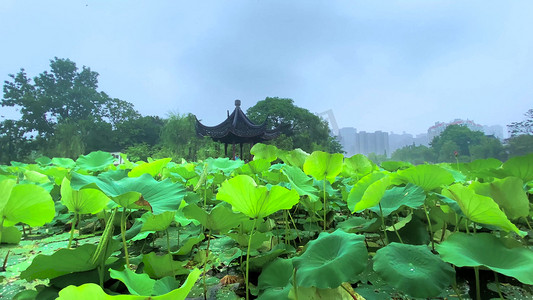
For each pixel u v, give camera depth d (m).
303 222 3.46
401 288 1.20
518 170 2.59
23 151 51.16
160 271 1.85
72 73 67.81
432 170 2.17
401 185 2.59
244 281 2.00
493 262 1.39
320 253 1.48
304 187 2.65
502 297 1.58
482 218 1.59
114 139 57.81
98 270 1.59
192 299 1.76
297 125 57.19
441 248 1.47
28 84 59.84
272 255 1.96
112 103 69.12
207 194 4.38
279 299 1.48
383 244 2.54
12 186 1.56
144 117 65.62
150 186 1.91
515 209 1.85
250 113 61.59
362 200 1.84
